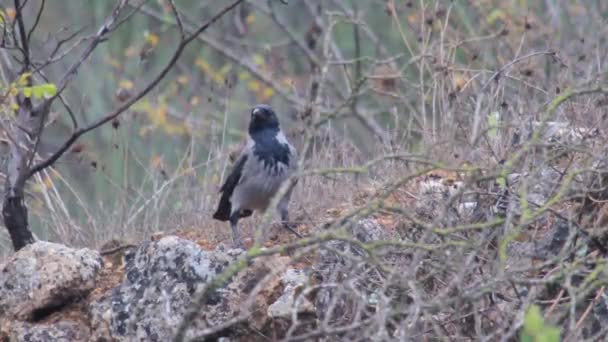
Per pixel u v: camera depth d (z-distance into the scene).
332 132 15.22
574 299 7.73
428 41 15.30
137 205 13.95
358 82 9.66
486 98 13.38
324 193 12.70
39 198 15.24
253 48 25.14
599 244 9.66
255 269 10.00
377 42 20.47
